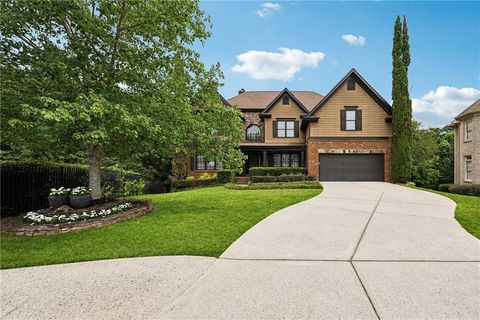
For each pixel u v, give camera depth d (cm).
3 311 241
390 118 1656
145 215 643
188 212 675
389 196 945
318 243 420
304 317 222
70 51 634
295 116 2059
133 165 1925
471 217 588
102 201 704
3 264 348
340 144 1681
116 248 407
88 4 595
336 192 1064
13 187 714
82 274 317
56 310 241
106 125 541
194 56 762
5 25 543
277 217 606
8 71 546
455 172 1845
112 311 237
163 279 300
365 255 366
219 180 1789
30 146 679
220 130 826
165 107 689
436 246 400
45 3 511
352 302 245
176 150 767
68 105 465
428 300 247
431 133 2228
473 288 270
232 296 259
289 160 2144
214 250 393
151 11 589
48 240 454
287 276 302
